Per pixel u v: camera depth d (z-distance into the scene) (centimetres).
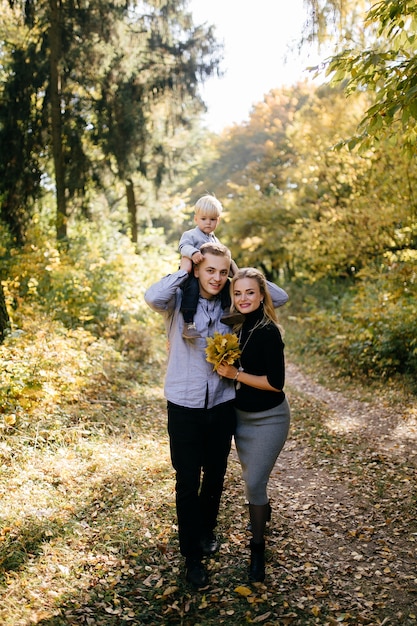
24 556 338
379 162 1047
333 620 299
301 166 1628
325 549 380
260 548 337
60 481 439
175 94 1521
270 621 298
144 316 1184
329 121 1334
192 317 333
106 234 1339
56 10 1196
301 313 1942
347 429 698
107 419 605
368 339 1049
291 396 897
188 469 327
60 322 816
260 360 333
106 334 966
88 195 1419
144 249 1716
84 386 668
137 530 381
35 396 552
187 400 325
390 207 1102
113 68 1300
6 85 1230
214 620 298
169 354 342
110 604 306
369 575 347
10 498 396
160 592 319
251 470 336
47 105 1260
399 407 781
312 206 1692
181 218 2222
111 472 468
